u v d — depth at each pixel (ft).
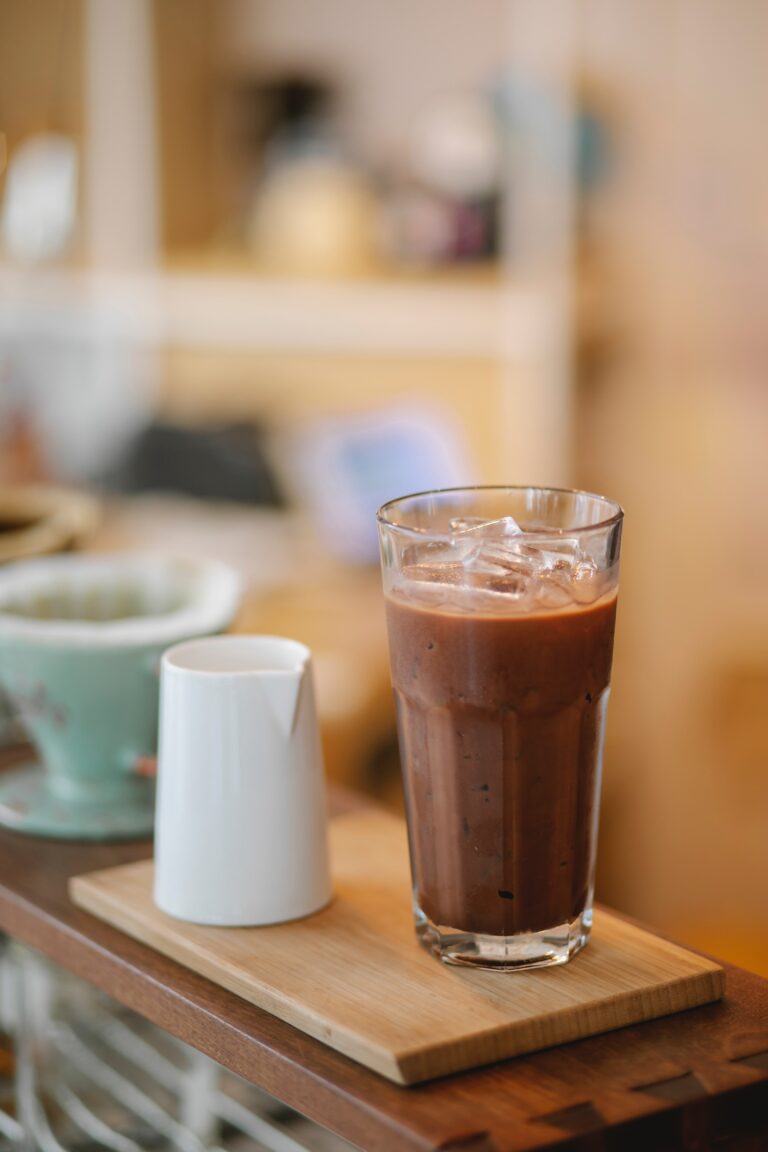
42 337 9.57
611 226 8.56
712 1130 2.10
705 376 8.69
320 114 9.50
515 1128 1.99
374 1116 2.04
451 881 2.40
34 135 9.54
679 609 9.00
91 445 9.55
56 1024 3.33
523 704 2.29
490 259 8.82
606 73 8.41
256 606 7.72
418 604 2.34
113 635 3.15
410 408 8.96
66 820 3.20
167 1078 3.13
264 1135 2.88
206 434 8.60
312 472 8.80
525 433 8.61
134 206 9.39
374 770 7.82
